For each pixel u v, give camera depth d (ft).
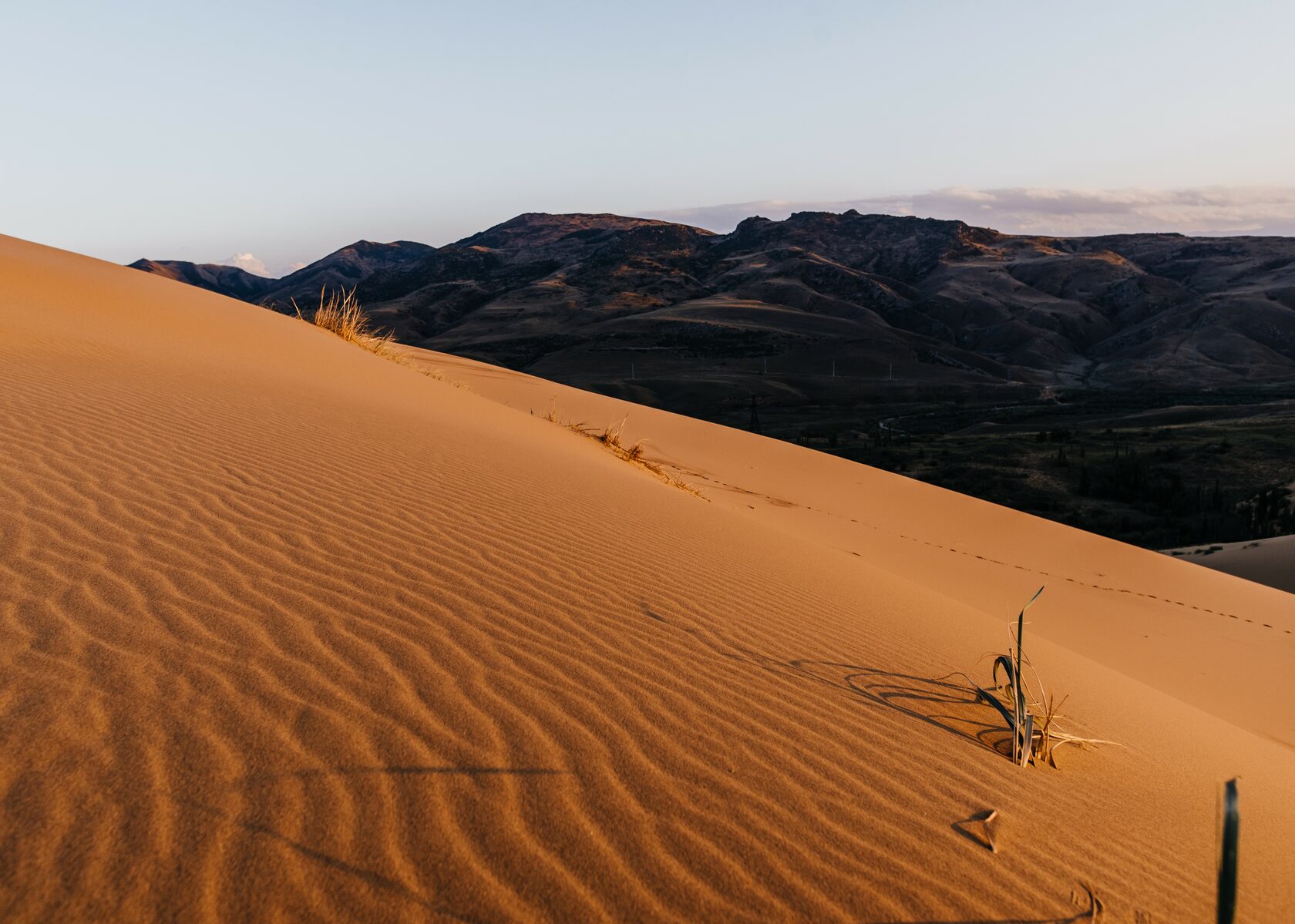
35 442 15.49
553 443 34.42
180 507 13.35
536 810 7.35
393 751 7.77
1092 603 38.68
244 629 9.58
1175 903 8.05
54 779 6.57
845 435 370.94
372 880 6.23
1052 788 10.00
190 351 31.99
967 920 7.04
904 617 17.40
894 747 10.08
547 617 11.73
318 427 21.57
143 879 5.84
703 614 13.52
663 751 8.75
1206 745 14.67
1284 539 117.29
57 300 35.42
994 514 56.18
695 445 59.16
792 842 7.63
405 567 12.52
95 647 8.59
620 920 6.33
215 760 7.16
